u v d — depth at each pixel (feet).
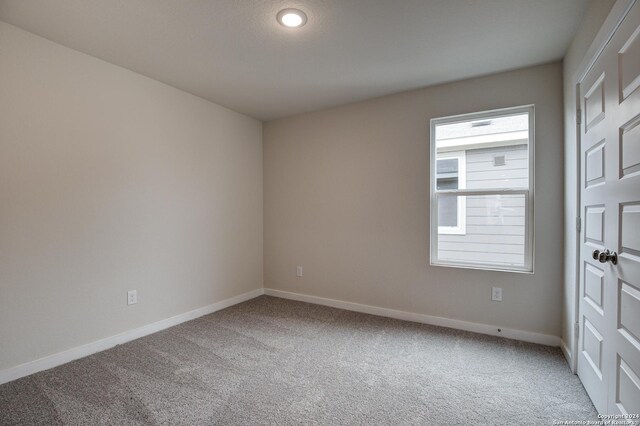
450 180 10.09
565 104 7.96
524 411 5.80
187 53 7.95
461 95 9.63
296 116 12.90
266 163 13.75
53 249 7.39
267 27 6.82
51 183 7.34
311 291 12.68
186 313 10.55
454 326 9.84
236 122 12.51
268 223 13.78
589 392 6.14
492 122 9.49
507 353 8.12
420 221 10.37
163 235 9.83
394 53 7.97
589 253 6.22
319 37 7.23
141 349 8.34
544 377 6.96
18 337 6.86
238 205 12.63
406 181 10.60
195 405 5.95
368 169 11.29
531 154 8.91
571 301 7.37
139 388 6.50
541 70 8.56
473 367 7.42
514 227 9.23
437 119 10.13
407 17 6.46
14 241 6.79
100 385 6.61
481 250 9.69
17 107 6.80
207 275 11.32
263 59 8.27
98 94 8.20
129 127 8.90
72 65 7.70
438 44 7.54
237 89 10.30
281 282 13.46
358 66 8.68
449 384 6.71
